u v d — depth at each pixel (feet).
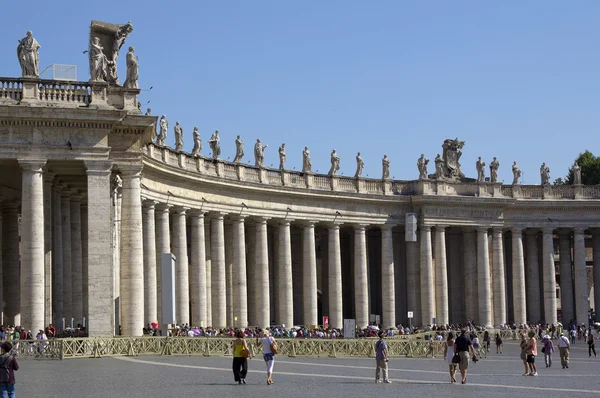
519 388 154.30
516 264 397.60
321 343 241.55
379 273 392.06
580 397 139.44
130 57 216.13
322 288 382.63
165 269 206.18
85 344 193.36
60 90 207.51
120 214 237.86
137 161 216.54
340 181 356.79
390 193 372.99
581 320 401.29
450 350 165.78
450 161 394.52
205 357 205.46
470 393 143.84
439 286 377.71
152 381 148.36
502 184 398.42
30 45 205.67
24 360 186.39
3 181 233.76
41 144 203.82
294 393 137.08
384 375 161.79
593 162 539.70
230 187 307.99
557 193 406.82
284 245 333.42
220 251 304.09
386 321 366.63
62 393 130.31
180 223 284.82
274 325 337.93
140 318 218.59
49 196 218.18
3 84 204.23
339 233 374.84
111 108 206.39
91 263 205.26
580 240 404.57
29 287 200.03
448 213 381.81
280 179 332.80
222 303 302.04
